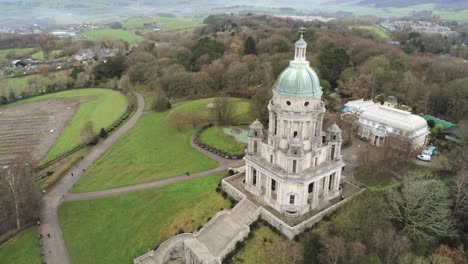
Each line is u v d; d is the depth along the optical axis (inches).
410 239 3403.1
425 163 4788.4
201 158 5359.3
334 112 6560.0
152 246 3666.3
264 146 3905.0
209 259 3312.0
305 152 3604.8
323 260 3085.6
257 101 6373.0
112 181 4881.9
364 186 4320.9
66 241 3774.6
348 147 5506.9
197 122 6530.5
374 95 7421.3
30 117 7568.9
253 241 3543.3
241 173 4505.4
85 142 6008.9
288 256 3267.7
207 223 3703.3
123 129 6663.4
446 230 3346.5
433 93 6574.8
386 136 5315.0
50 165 5418.3
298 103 3503.9
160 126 6614.2
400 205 3718.0
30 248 3668.8
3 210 3976.4
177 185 4660.4
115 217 4121.6
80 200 4458.7
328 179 3855.8
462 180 3617.1
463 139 4965.6
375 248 3127.5
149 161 5388.8
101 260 3533.5
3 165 5551.2
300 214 3695.9
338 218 3563.0
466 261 3061.0
